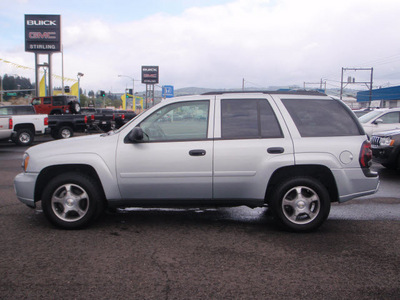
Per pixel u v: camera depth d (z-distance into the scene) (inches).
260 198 185.5
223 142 184.4
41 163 186.5
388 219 214.8
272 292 124.8
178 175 183.5
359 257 155.8
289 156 182.1
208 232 189.3
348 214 226.2
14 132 618.8
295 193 185.6
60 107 1128.8
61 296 121.0
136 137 179.3
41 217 213.8
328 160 181.9
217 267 144.9
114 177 184.7
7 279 133.0
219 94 194.1
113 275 136.9
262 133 186.4
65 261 149.5
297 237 181.6
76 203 187.8
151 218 215.3
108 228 194.5
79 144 189.3
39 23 1321.4
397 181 340.5
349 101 2171.5
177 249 164.1
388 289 127.5
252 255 157.6
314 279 134.7
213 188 185.0
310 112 191.6
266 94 194.2
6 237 178.2
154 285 129.2
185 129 188.4
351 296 122.4
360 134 189.6
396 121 532.4
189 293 123.6
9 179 340.8
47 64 1349.7
